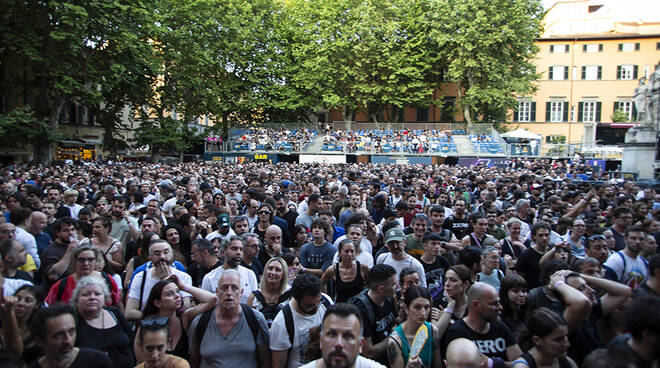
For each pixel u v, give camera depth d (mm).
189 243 7930
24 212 7500
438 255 6863
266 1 45219
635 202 9734
